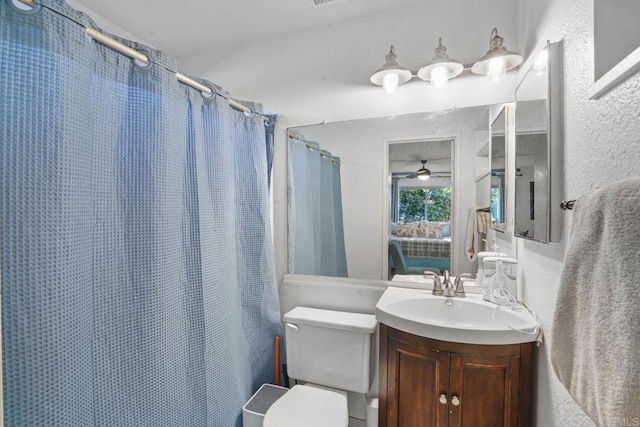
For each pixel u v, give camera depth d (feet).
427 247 5.50
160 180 3.96
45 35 2.76
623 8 2.31
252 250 5.96
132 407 3.66
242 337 5.62
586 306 1.72
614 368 1.45
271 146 6.38
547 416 3.43
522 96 4.15
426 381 4.09
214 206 4.93
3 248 2.59
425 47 5.35
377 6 5.46
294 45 6.22
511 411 3.81
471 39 5.09
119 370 3.57
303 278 6.27
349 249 5.96
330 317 5.46
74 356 2.98
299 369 5.46
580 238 1.81
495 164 4.97
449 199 5.36
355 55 5.80
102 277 3.43
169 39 6.43
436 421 4.03
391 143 5.66
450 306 4.75
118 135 3.63
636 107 1.89
